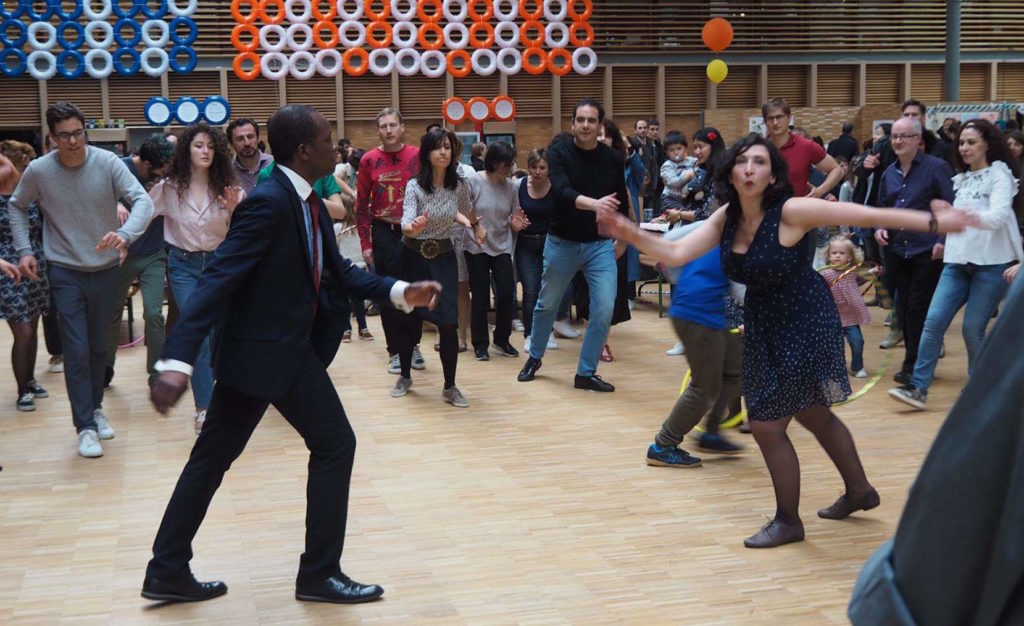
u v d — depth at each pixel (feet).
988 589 4.08
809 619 11.37
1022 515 3.95
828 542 13.78
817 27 53.93
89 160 18.04
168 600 12.01
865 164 26.16
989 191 20.13
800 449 18.20
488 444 18.99
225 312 10.96
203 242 19.63
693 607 11.75
